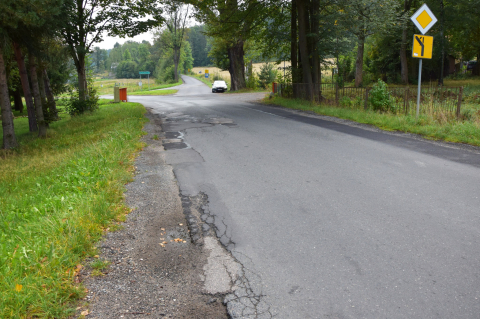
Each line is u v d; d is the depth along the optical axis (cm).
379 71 4116
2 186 725
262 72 4956
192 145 951
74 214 446
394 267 335
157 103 2672
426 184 555
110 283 326
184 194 563
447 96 1248
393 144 861
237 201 524
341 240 391
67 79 3161
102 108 2470
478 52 4209
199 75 12175
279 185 586
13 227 449
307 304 289
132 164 753
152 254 380
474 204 469
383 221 432
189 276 338
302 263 350
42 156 1045
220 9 2245
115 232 431
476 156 720
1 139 1775
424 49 1070
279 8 2177
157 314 284
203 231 432
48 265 331
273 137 1009
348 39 1962
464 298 287
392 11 1786
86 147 978
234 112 1731
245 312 282
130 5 2116
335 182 586
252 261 359
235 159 775
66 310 281
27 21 1118
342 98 1648
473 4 3069
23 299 278
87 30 2050
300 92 2080
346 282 316
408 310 276
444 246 368
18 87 3262
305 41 2002
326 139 949
